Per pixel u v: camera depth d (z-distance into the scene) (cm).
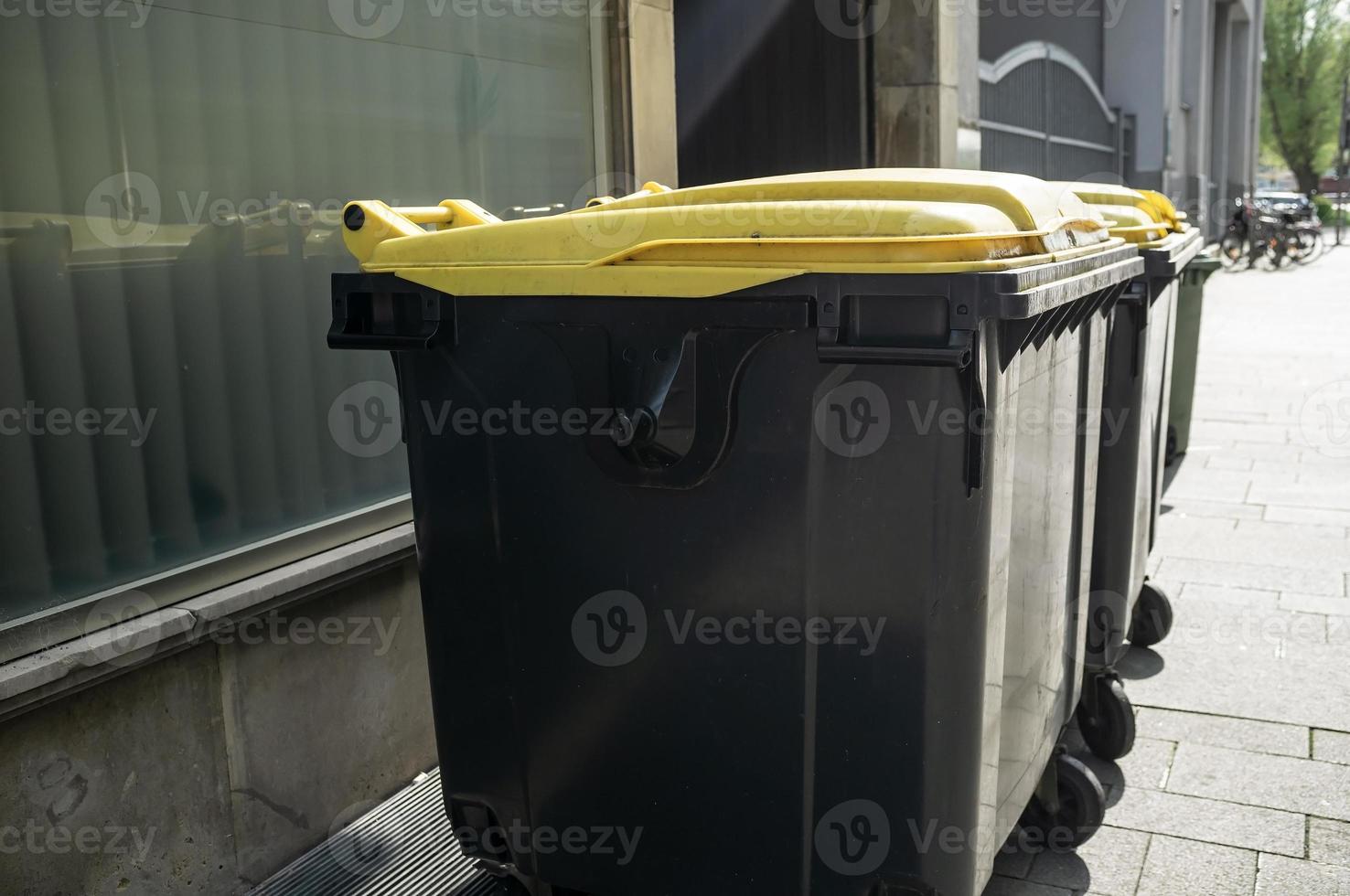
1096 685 332
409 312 223
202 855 266
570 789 230
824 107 651
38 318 236
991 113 1107
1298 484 633
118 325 252
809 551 199
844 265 184
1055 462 249
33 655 229
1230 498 609
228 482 279
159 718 253
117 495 253
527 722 231
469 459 223
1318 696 376
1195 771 330
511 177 372
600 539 215
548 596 222
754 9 604
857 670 201
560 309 207
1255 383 953
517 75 371
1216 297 1689
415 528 232
